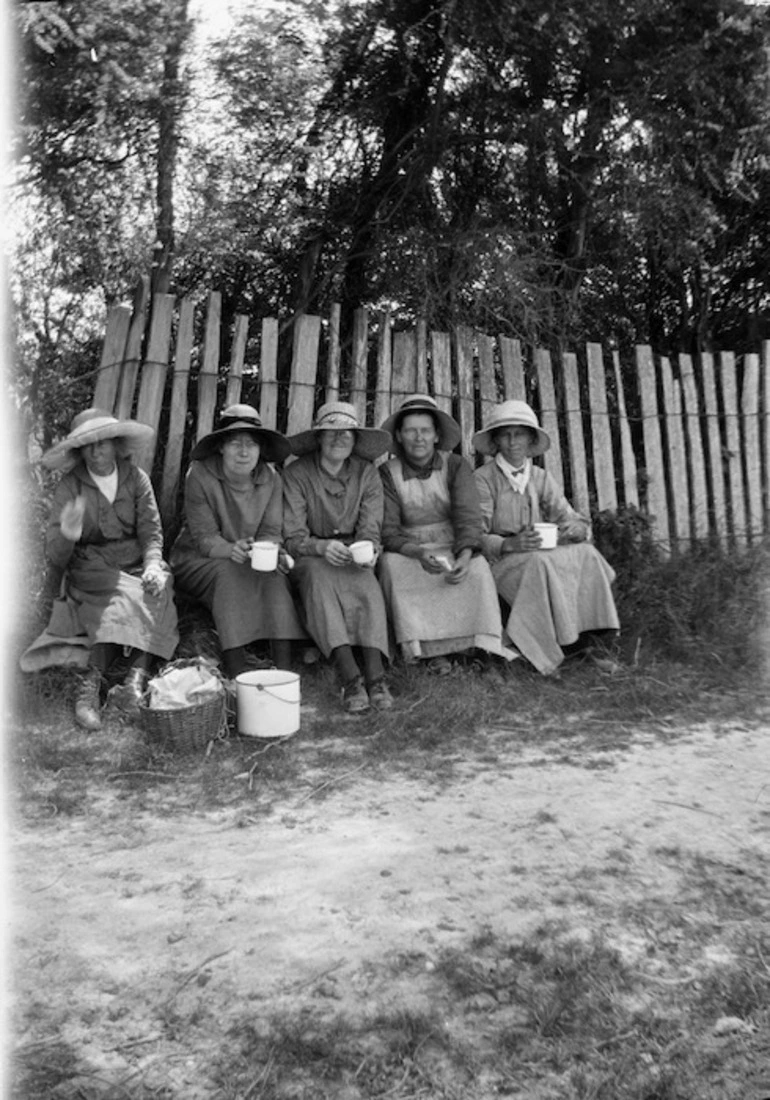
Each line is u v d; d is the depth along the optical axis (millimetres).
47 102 5641
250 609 4797
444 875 3023
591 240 7441
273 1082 2078
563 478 6785
